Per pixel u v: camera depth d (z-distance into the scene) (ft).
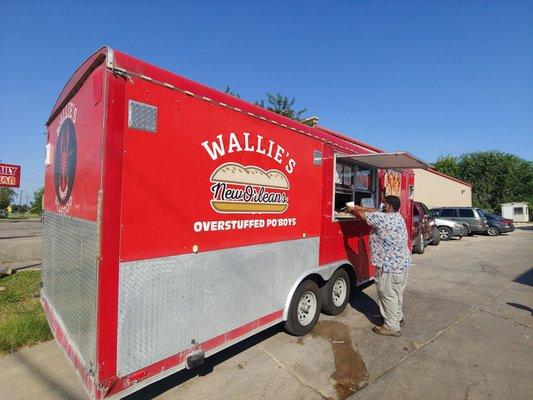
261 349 12.71
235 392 10.06
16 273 21.86
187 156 8.77
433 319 16.49
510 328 15.58
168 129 8.34
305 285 13.56
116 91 7.40
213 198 9.49
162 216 8.24
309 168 13.50
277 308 12.12
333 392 10.19
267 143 11.33
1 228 61.62
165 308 8.36
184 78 8.84
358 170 17.94
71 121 9.80
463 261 32.94
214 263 9.59
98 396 7.23
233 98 10.19
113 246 7.38
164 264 8.32
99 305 7.20
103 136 7.20
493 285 23.47
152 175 8.02
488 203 132.67
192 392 10.02
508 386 10.77
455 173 139.44
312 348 12.92
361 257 17.92
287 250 12.42
